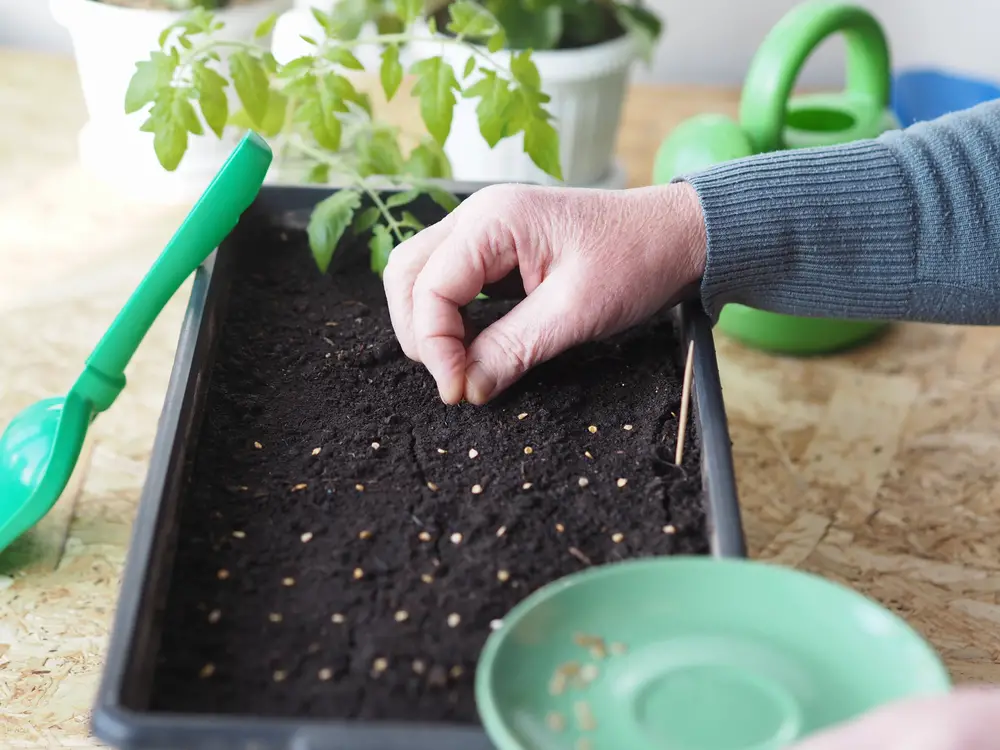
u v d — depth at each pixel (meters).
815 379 0.90
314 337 0.75
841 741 0.47
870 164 0.70
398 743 0.50
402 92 1.16
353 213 0.81
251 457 0.67
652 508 0.64
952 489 0.81
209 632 0.59
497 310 0.76
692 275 0.70
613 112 1.00
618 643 0.54
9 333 0.88
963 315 0.72
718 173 0.70
